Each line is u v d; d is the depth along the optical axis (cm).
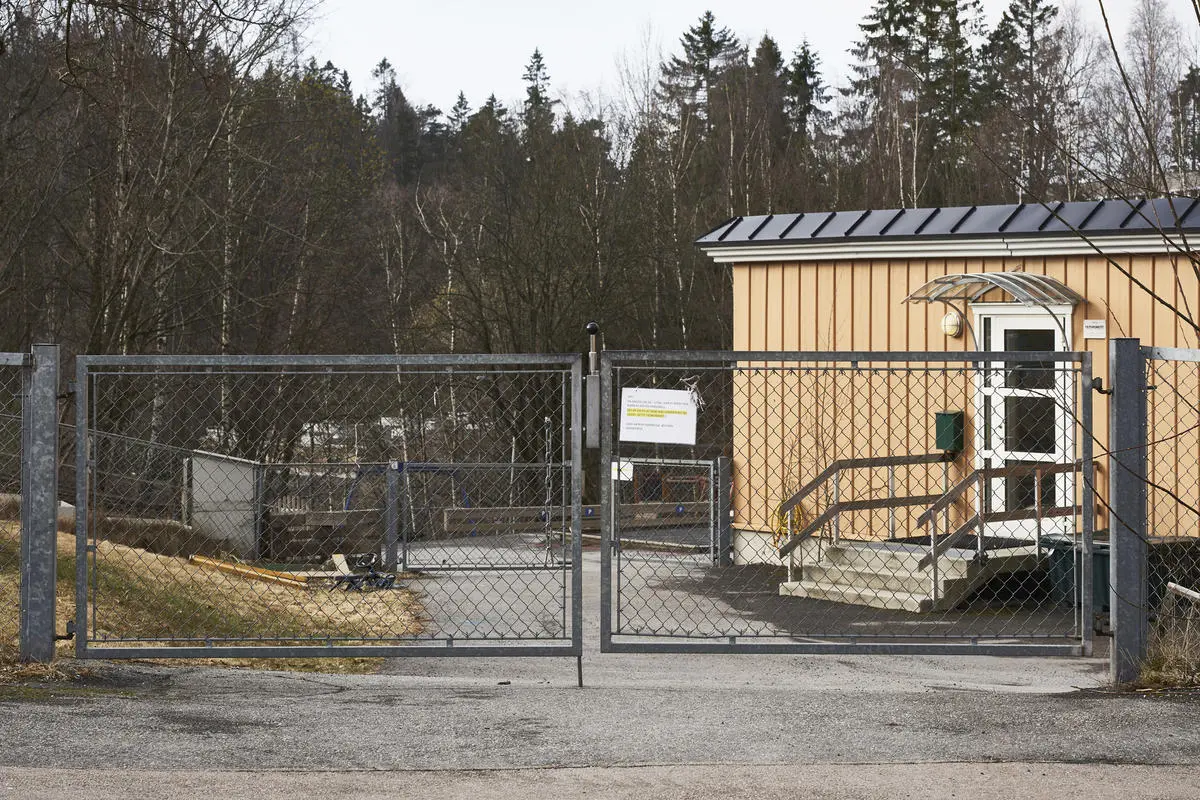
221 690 664
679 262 3681
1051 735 564
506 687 706
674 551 1673
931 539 1248
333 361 669
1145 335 1348
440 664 939
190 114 2306
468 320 3291
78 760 503
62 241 2530
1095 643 1033
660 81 4309
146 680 682
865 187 4169
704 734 566
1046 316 1424
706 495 2216
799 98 5975
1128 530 695
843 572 1312
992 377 1456
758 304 1662
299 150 2895
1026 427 1428
